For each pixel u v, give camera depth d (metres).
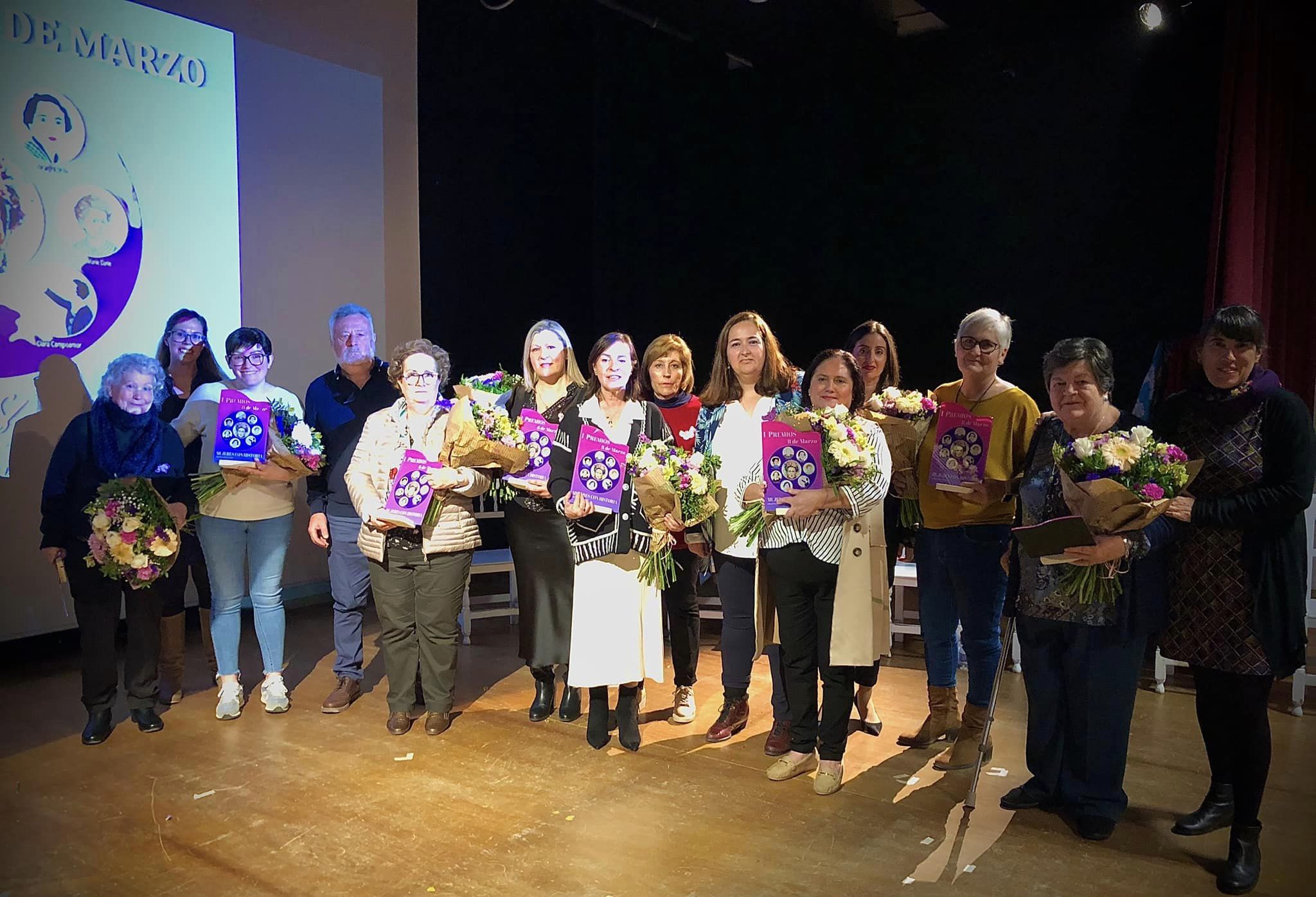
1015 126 6.72
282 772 3.27
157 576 3.46
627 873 2.57
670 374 3.97
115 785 3.16
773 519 3.04
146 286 4.69
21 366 4.29
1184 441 2.67
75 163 4.39
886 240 7.42
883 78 7.21
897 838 2.77
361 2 5.62
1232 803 2.80
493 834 2.80
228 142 5.00
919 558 3.40
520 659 4.64
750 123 7.75
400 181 5.92
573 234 7.48
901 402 3.39
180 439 3.76
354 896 2.47
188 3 4.80
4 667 4.46
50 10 4.27
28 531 4.40
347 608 3.91
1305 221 5.48
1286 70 5.25
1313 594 4.35
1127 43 6.14
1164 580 2.70
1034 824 2.87
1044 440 2.86
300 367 5.42
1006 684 4.16
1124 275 6.37
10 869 2.62
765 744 3.51
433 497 3.48
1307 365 5.64
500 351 6.98
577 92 7.36
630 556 3.31
